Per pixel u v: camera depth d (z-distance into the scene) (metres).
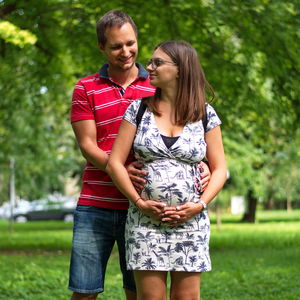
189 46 4.59
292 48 14.59
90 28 15.17
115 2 14.02
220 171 4.64
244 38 14.90
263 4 14.36
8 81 18.31
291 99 15.36
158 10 14.16
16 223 44.31
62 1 14.16
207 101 4.77
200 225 4.50
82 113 5.06
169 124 4.54
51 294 8.77
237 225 34.06
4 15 14.13
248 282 9.95
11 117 21.33
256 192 27.62
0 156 28.41
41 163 29.23
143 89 5.15
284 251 16.17
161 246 4.44
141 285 4.52
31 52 16.69
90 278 5.05
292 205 71.25
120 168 4.53
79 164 33.44
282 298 8.25
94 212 5.05
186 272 4.48
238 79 15.48
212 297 8.52
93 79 5.13
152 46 14.75
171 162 4.49
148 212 4.44
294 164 29.97
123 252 5.12
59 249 18.27
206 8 14.07
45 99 19.33
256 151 22.27
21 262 13.55
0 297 8.41
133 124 4.55
